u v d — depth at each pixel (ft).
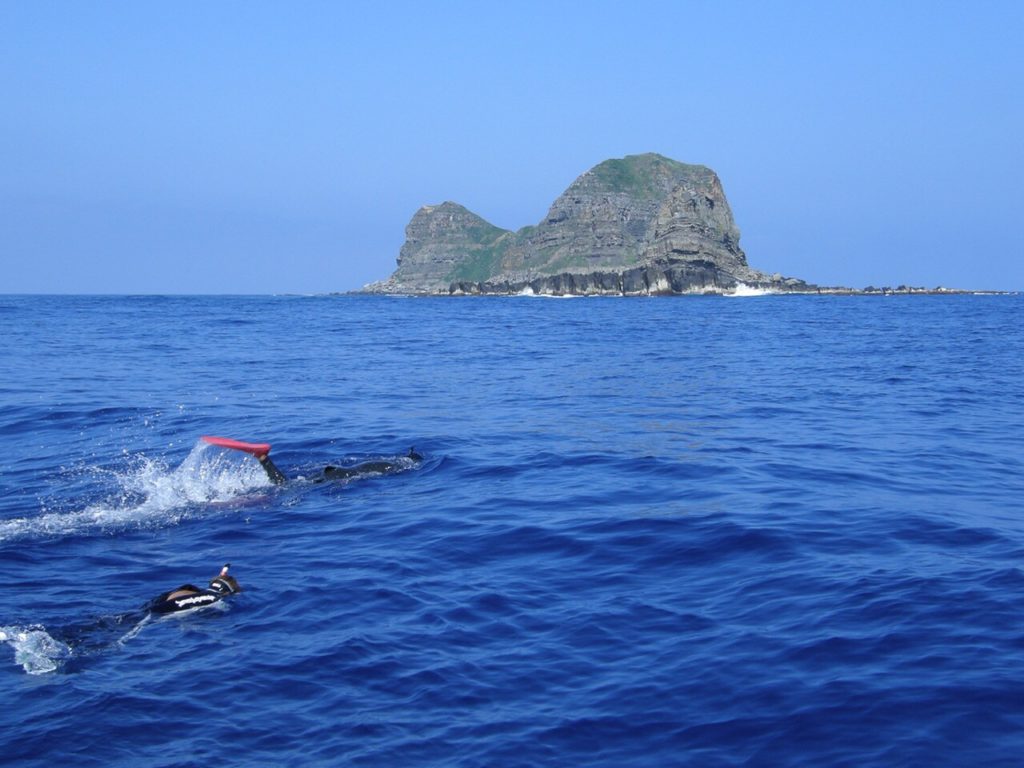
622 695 25.80
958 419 75.05
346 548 40.01
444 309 383.24
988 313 308.19
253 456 58.39
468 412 78.95
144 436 68.49
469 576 36.01
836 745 22.81
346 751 23.34
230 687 26.78
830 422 73.05
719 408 80.94
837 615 30.55
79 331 198.08
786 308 361.10
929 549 37.65
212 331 205.16
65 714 25.26
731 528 40.83
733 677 26.50
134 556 39.55
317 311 356.59
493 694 26.13
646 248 609.83
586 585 34.71
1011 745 22.39
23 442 66.59
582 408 81.15
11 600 34.04
